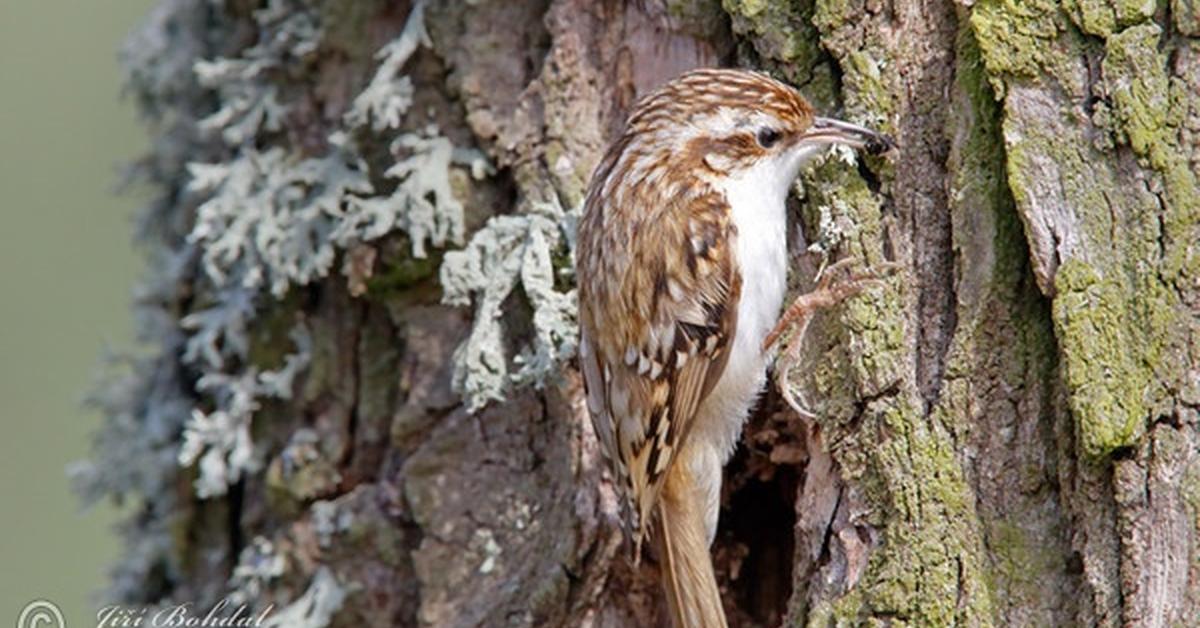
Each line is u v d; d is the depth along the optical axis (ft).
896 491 19.22
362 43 24.86
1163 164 18.63
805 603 19.98
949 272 19.74
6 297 34.30
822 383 20.12
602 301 21.71
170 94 27.81
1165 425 18.07
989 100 19.58
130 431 27.71
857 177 20.48
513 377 22.48
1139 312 18.37
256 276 24.88
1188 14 18.89
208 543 26.35
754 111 20.72
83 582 32.76
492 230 23.04
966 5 19.84
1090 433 18.12
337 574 24.34
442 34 23.79
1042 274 18.81
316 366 24.90
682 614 21.52
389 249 23.98
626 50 22.77
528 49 23.53
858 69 20.47
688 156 21.34
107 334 34.58
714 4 22.06
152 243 28.19
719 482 21.95
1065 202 18.86
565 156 22.97
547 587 22.43
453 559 23.32
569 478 22.62
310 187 24.84
